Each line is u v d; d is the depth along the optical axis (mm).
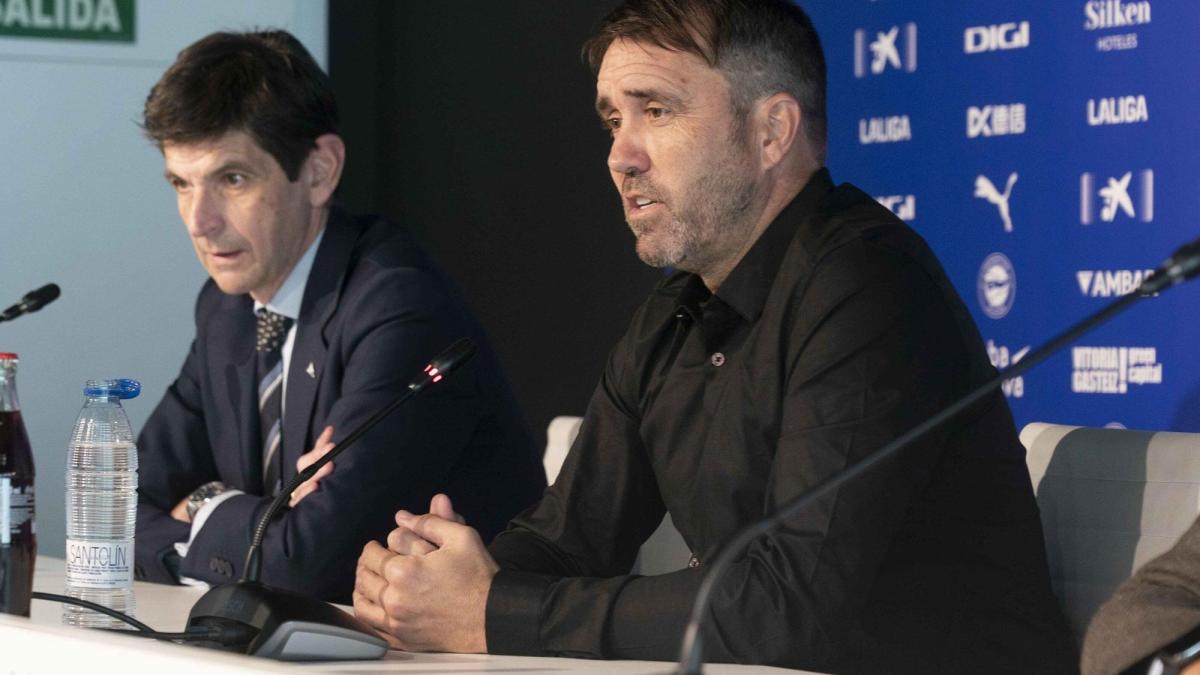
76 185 5309
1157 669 1731
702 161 2523
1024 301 4262
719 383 2572
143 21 5367
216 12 5438
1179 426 3904
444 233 6359
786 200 2574
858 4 4637
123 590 2377
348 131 6508
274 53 3467
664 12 2529
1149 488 2488
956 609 2416
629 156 2559
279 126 3418
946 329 2369
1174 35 3896
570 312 5883
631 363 2783
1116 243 4043
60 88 5281
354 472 3238
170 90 3400
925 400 2291
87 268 5324
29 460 2281
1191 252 1533
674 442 2641
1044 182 4199
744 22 2525
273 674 1603
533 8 5941
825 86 2637
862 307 2324
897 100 4547
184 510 3541
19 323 5230
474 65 6191
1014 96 4258
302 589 3152
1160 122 3932
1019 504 2465
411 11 6438
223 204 3434
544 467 3686
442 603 2262
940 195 4449
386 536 3266
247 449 3578
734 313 2568
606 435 2793
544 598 2236
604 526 2758
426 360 3387
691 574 2205
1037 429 2727
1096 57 4074
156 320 5418
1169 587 1814
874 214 2504
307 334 3494
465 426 3428
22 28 5234
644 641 2178
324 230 3561
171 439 3771
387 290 3428
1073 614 2551
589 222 5785
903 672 2396
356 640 2076
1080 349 4129
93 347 5336
